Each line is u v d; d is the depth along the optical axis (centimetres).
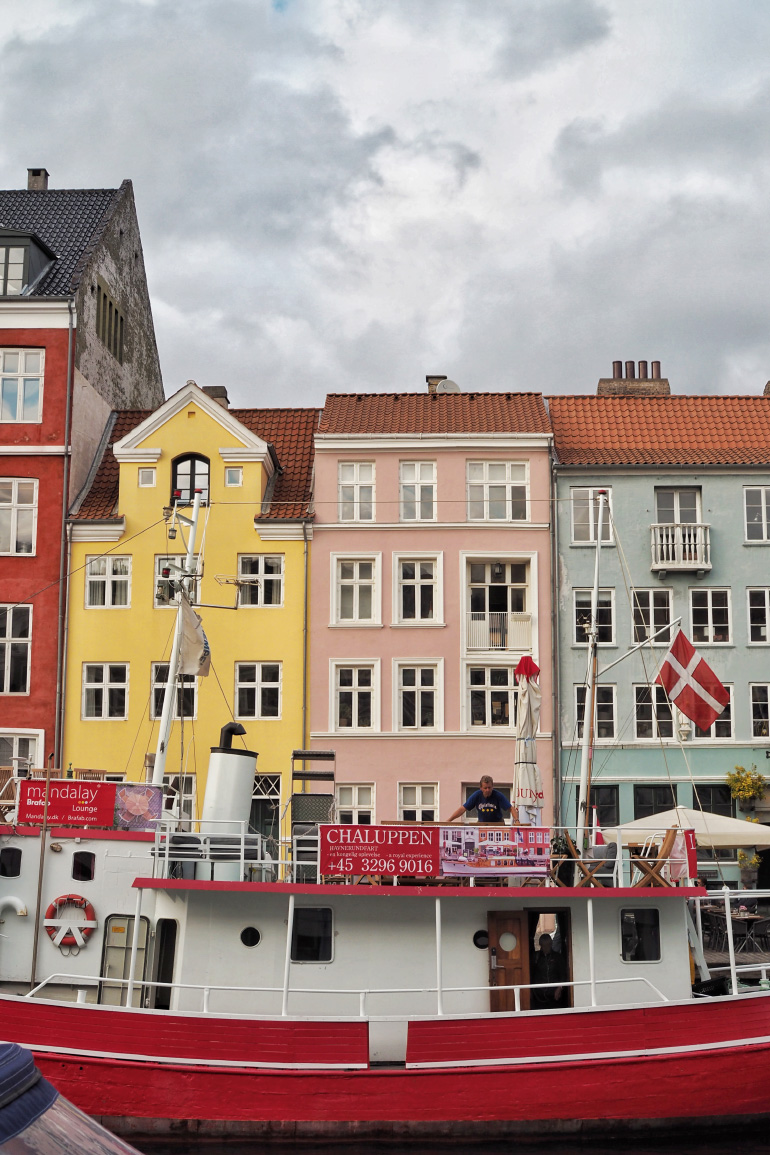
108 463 3703
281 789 3303
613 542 3466
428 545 3450
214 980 1753
